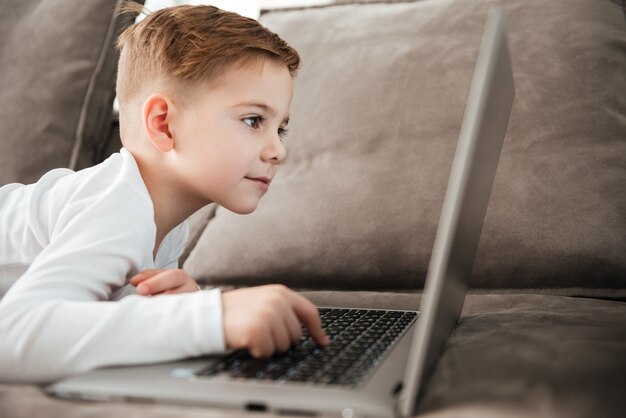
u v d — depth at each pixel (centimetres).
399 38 127
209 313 64
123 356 63
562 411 50
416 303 103
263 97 93
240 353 65
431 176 111
